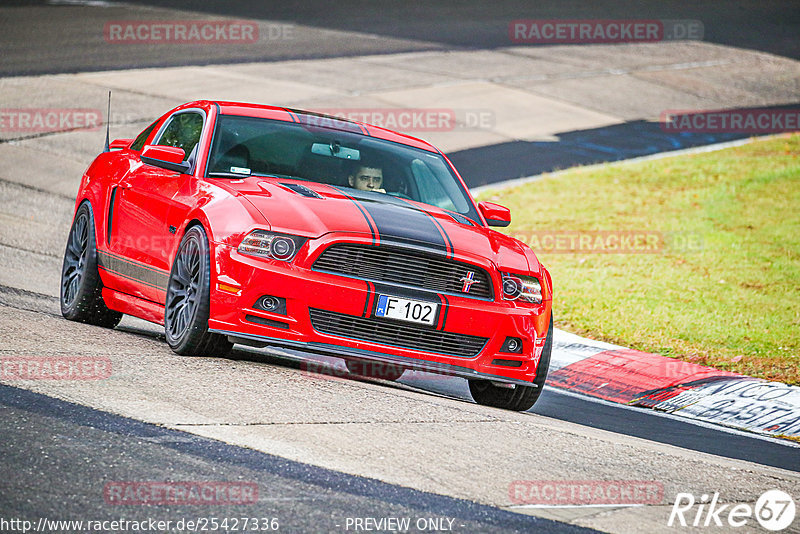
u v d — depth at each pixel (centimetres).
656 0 15225
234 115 2720
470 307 2309
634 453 2016
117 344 2434
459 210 2673
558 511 1564
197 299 2281
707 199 6156
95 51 9312
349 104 8069
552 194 6225
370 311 2239
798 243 5162
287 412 1917
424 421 2014
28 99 7331
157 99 7625
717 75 10712
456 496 1568
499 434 2005
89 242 2894
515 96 9044
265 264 2212
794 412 2808
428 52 10675
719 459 2150
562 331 3622
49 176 5688
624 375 3145
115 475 1482
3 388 1869
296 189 2425
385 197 2550
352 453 1716
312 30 11425
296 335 2219
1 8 11412
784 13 14612
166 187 2603
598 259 4800
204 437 1695
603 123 8469
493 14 13525
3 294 3141
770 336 3606
